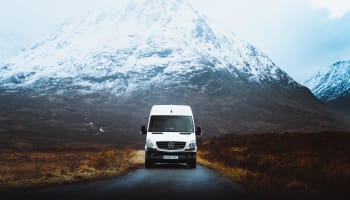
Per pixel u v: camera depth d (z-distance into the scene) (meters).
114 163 32.66
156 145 29.30
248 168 29.83
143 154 54.09
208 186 19.11
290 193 16.67
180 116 30.41
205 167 31.27
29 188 18.16
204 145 77.94
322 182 19.03
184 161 29.33
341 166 25.25
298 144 52.00
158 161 29.34
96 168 29.17
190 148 29.38
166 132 29.69
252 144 60.59
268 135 69.25
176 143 29.31
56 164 34.59
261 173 24.39
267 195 16.09
